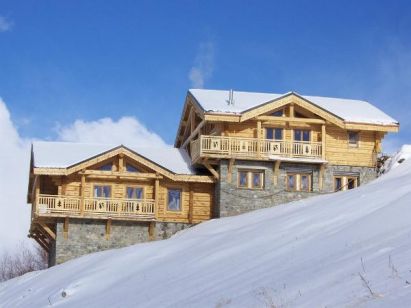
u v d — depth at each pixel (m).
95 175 36.22
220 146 36.66
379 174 39.44
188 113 42.25
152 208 36.66
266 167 37.38
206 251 21.97
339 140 38.69
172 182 37.56
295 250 16.34
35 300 24.05
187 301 14.59
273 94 40.47
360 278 10.98
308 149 37.78
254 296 12.52
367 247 13.41
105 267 25.64
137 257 26.23
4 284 34.03
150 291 17.80
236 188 36.84
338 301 10.17
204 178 37.28
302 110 38.50
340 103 41.34
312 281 12.10
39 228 38.84
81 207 35.62
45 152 36.91
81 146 38.41
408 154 39.00
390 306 9.03
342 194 26.28
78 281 23.88
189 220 37.25
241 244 20.78
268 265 15.64
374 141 39.19
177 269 20.22
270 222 24.16
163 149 41.22
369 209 18.81
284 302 11.22
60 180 36.25
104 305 18.11
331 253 14.27
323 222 19.28
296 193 37.50
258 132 37.41
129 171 37.09
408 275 10.22
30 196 42.31
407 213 15.19
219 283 15.58
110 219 35.88
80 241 35.66
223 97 39.34
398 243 12.70
